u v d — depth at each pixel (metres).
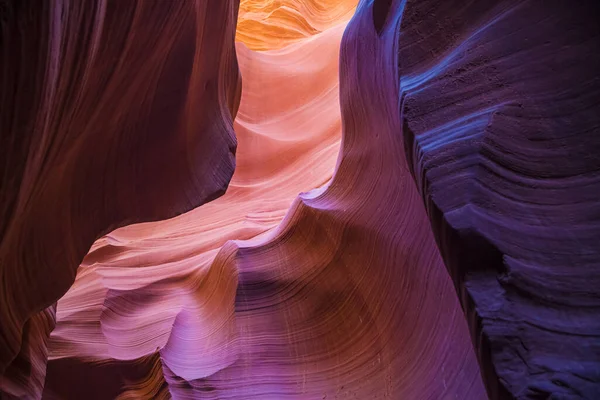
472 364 3.33
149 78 3.60
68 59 2.22
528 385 1.76
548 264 2.02
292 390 5.32
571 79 2.36
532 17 2.57
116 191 3.77
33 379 3.62
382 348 4.72
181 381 6.02
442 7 2.94
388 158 4.68
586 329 1.82
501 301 1.98
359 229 5.22
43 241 2.99
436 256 3.83
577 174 2.19
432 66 2.88
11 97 1.86
